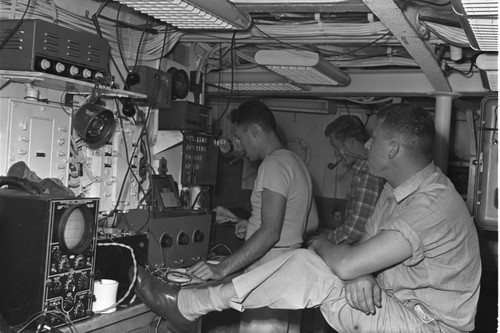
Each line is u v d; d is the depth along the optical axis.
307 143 6.29
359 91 4.49
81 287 2.13
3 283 2.02
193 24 2.78
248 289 2.18
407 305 2.09
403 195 2.12
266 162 2.97
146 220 2.87
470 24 2.15
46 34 2.26
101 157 2.89
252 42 3.62
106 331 2.32
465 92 4.05
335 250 2.10
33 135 2.47
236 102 5.61
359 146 3.75
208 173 3.59
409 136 2.09
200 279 2.76
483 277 5.07
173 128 3.34
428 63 3.19
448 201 2.04
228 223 3.79
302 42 3.50
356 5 2.58
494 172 2.95
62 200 2.02
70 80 2.35
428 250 2.00
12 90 2.42
